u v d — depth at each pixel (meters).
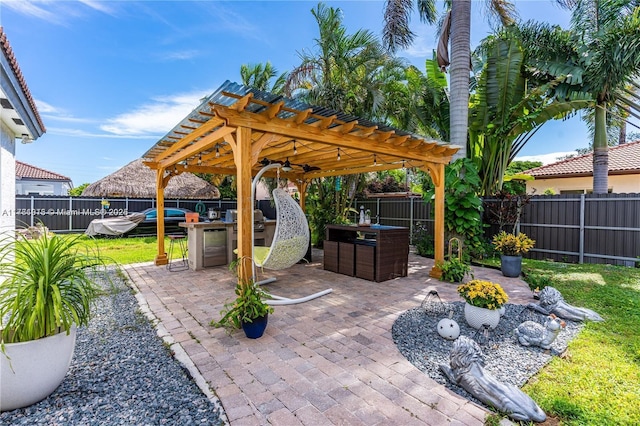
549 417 2.17
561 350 3.10
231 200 16.59
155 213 13.33
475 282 3.77
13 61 4.58
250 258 3.87
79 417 2.15
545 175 12.88
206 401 2.33
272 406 2.27
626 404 2.28
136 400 2.34
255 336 3.38
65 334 2.36
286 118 4.20
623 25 6.93
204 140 4.96
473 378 2.39
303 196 9.80
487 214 8.80
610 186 11.93
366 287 5.47
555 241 8.09
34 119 6.12
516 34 8.30
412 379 2.62
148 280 5.95
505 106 8.49
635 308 4.27
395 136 5.25
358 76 9.09
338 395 2.40
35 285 2.25
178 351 3.10
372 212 12.33
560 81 8.17
